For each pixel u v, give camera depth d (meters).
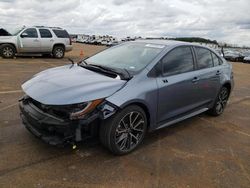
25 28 16.69
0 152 4.05
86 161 3.99
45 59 17.09
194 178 3.81
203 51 5.82
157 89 4.45
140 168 3.94
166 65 4.79
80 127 3.71
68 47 18.47
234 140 5.25
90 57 5.48
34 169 3.70
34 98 3.84
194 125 5.87
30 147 4.25
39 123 3.76
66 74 4.44
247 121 6.48
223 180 3.83
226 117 6.64
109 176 3.68
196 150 4.68
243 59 35.94
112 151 4.12
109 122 3.92
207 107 6.04
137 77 4.30
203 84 5.57
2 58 16.12
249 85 12.25
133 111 4.16
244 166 4.27
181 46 5.25
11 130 4.80
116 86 4.02
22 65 13.39
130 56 4.94
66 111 3.67
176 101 4.94
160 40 5.59
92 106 3.71
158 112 4.61
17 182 3.40
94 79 4.18
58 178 3.55
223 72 6.27
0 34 16.39
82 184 3.47
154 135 5.14
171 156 4.38
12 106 6.17
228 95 6.73
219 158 4.46
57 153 4.14
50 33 17.52
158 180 3.69
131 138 4.29
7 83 8.72
